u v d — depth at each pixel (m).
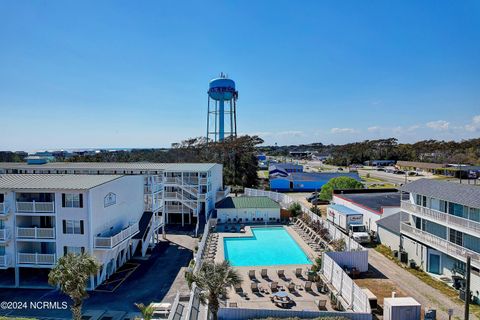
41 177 35.00
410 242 35.19
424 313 24.19
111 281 31.77
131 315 25.38
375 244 41.47
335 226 45.47
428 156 172.50
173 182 54.34
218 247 41.44
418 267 33.47
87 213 30.22
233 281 19.66
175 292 29.36
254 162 94.69
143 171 48.75
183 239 45.72
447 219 29.89
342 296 26.42
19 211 30.67
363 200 51.00
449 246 29.28
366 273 31.97
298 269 32.25
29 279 32.22
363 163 177.75
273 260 37.56
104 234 32.97
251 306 25.72
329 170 140.75
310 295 27.81
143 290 29.81
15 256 30.64
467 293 21.12
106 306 26.86
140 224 40.56
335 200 57.56
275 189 91.44
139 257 38.44
